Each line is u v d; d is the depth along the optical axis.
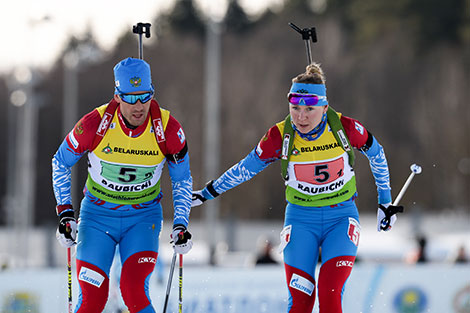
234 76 149.75
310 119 16.12
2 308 27.31
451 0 151.88
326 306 15.70
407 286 28.80
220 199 137.00
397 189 145.38
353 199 17.14
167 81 158.38
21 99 94.81
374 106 148.62
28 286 27.50
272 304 28.03
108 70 168.62
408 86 149.62
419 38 152.25
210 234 68.00
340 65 153.00
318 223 16.81
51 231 51.03
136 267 15.61
